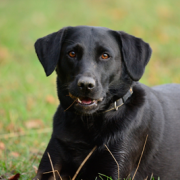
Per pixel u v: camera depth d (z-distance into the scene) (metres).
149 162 5.93
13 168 6.58
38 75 14.02
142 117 5.73
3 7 26.45
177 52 18.31
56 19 23.89
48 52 5.74
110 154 5.48
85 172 5.67
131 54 5.68
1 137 8.19
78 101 5.39
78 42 5.51
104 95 5.47
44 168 5.75
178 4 26.91
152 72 14.87
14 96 11.28
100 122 5.56
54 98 11.27
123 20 23.47
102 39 5.55
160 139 6.00
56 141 5.75
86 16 24.38
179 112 6.47
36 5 26.50
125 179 5.56
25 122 9.15
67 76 5.62
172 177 6.20
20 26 22.22
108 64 5.51
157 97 6.34
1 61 16.11
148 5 26.03
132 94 5.88
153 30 21.91
